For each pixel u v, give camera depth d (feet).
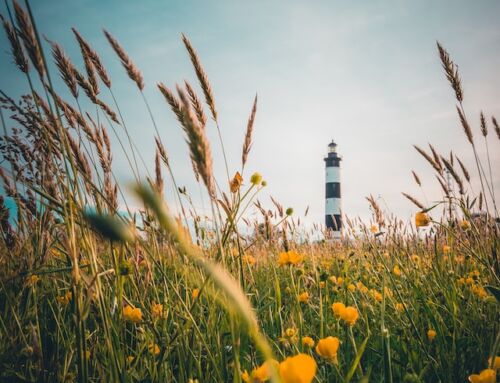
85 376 3.75
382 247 11.95
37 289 6.46
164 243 5.62
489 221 9.12
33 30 3.84
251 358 5.25
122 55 7.75
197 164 2.68
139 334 5.89
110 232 1.33
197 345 5.61
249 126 7.16
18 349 4.62
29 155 5.36
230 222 5.44
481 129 11.92
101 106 7.59
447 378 5.51
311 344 5.38
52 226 5.77
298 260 6.43
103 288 5.16
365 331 6.93
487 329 6.67
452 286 8.42
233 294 1.66
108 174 6.42
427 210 7.98
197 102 6.91
